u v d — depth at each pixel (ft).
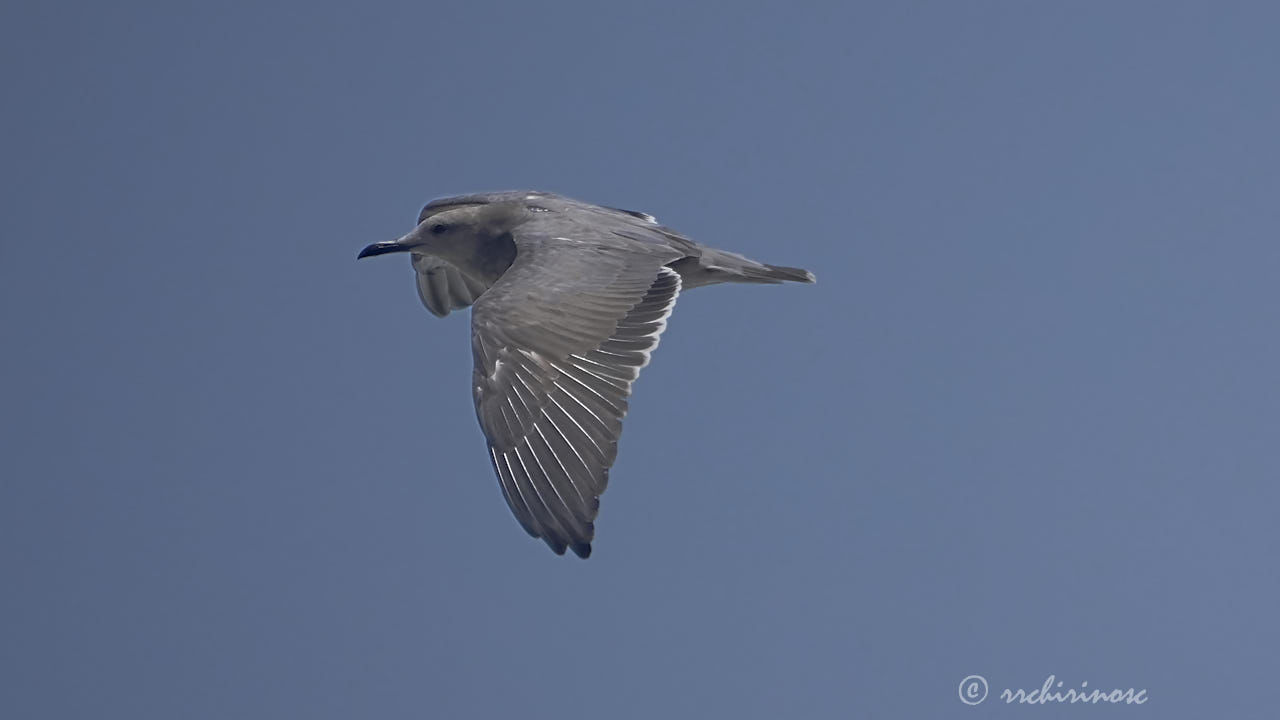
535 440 43.75
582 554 41.81
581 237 52.75
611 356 46.06
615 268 49.98
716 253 57.57
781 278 58.29
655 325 47.21
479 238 59.06
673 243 55.67
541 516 42.47
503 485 43.16
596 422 44.09
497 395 44.88
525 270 49.62
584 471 43.01
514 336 46.11
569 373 45.29
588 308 47.50
